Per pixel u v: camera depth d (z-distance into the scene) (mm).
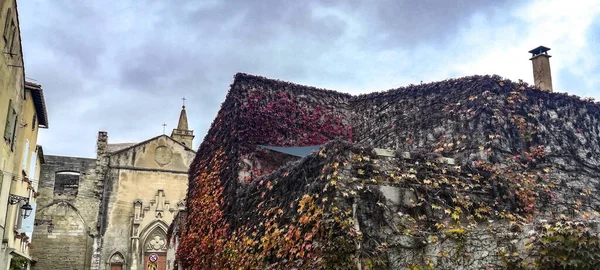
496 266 7961
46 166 34344
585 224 7195
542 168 11492
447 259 8422
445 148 11984
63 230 33656
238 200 12484
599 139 12891
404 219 8906
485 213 9781
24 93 16906
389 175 9164
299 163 9992
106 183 35312
